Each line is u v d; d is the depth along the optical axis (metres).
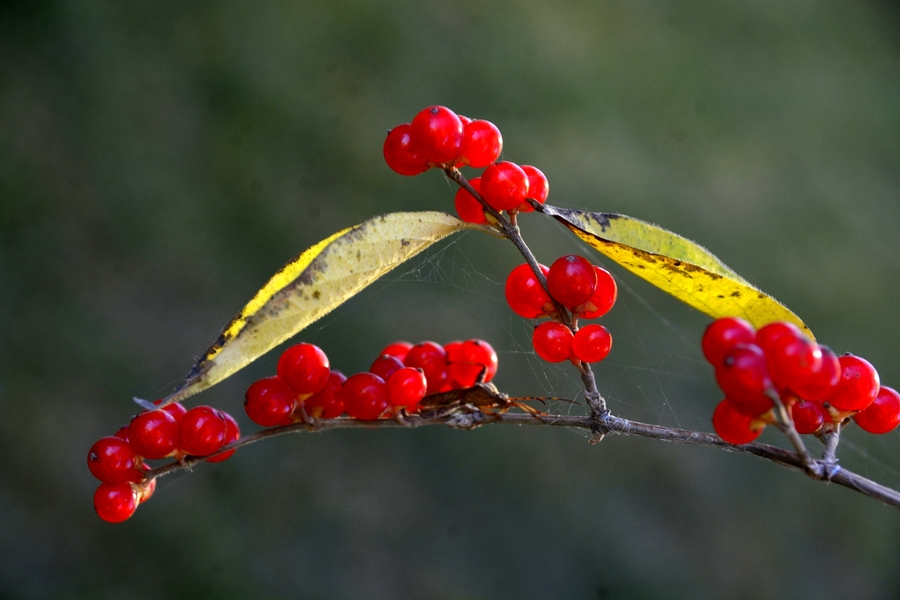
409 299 0.83
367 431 0.81
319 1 1.11
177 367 0.80
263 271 0.88
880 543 0.82
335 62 1.07
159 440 0.30
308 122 0.99
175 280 0.85
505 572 0.75
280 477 0.76
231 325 0.30
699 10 1.40
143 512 0.71
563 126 1.10
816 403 0.30
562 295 0.30
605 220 0.30
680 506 0.80
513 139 1.05
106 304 0.81
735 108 1.25
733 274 0.31
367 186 0.96
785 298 1.02
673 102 1.21
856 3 1.61
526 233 0.88
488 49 1.15
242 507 0.74
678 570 0.76
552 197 1.00
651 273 0.30
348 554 0.73
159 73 0.97
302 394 0.31
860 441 0.86
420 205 0.96
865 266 1.09
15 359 0.75
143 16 1.01
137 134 0.92
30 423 0.73
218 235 0.89
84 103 0.92
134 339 0.80
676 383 0.80
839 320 1.02
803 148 1.23
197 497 0.73
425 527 0.76
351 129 1.01
